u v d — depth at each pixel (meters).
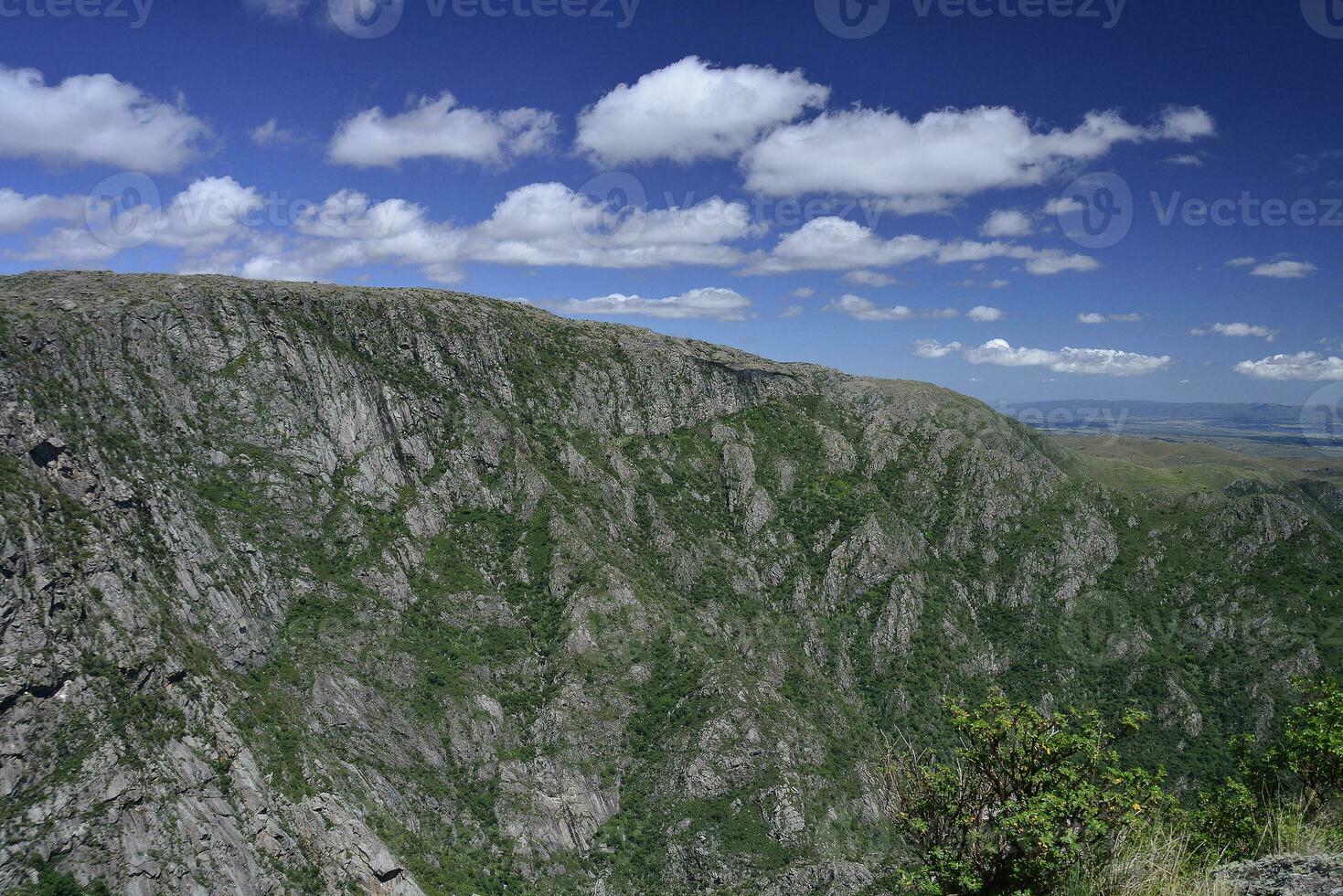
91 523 76.25
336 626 97.31
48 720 61.81
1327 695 24.14
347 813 75.56
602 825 96.12
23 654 63.00
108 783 60.84
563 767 98.12
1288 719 23.53
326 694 89.19
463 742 96.00
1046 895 14.34
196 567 87.12
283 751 76.62
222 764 69.56
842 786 99.75
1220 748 105.06
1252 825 18.45
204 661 77.88
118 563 75.44
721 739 100.00
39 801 57.94
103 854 57.97
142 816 60.94
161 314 105.50
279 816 70.12
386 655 98.19
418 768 90.88
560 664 108.94
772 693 109.56
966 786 15.58
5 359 84.00
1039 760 15.09
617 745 103.12
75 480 79.75
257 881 64.38
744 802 95.31
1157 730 108.50
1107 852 14.27
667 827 94.44
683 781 97.88
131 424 94.44
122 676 67.88
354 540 107.62
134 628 71.88
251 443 107.00
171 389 103.00
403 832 81.25
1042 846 14.19
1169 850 13.95
